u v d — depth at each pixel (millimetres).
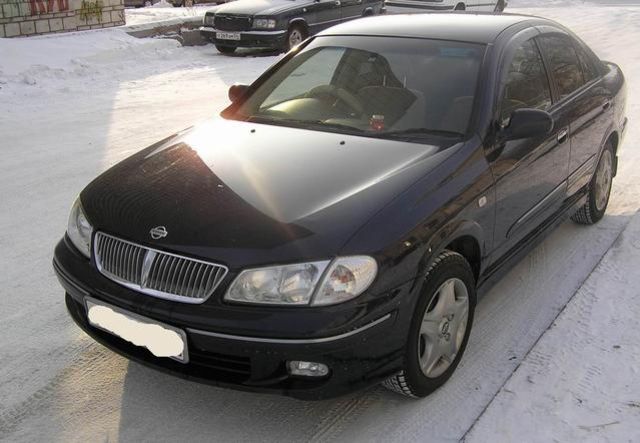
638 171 6516
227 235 2822
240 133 3820
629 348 3611
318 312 2674
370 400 3234
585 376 3379
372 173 3217
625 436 2939
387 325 2816
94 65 11828
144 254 2898
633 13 22422
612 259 4668
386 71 4004
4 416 3117
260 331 2670
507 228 3730
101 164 6852
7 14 12789
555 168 4215
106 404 3203
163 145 3826
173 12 18125
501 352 3609
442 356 3264
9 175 6508
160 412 3150
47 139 7734
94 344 3699
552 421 3049
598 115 4801
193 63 12945
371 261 2762
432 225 3021
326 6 14406
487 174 3436
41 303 4145
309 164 3336
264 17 13469
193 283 2787
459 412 3139
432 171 3225
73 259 3205
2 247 4938
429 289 3027
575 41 4941
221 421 3094
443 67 3893
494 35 4066
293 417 3119
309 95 4113
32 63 11320
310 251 2727
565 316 3957
